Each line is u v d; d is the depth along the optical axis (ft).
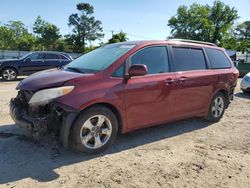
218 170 15.40
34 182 13.50
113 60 17.53
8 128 20.33
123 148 17.78
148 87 18.12
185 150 17.92
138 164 15.67
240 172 15.30
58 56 58.49
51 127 15.52
